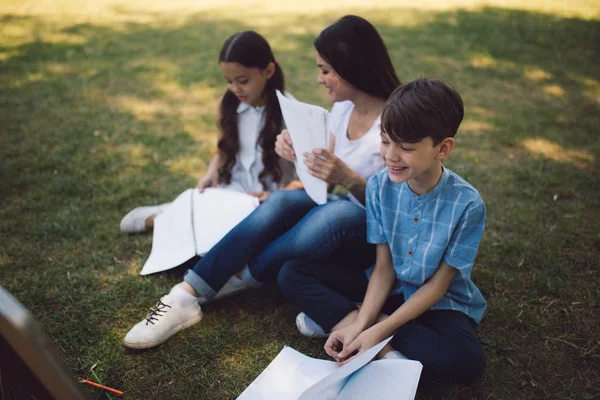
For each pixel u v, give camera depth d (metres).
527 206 2.75
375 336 1.60
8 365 1.03
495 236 2.51
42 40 5.71
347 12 7.27
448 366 1.59
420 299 1.65
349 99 2.00
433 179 1.61
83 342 1.88
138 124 3.74
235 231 1.94
